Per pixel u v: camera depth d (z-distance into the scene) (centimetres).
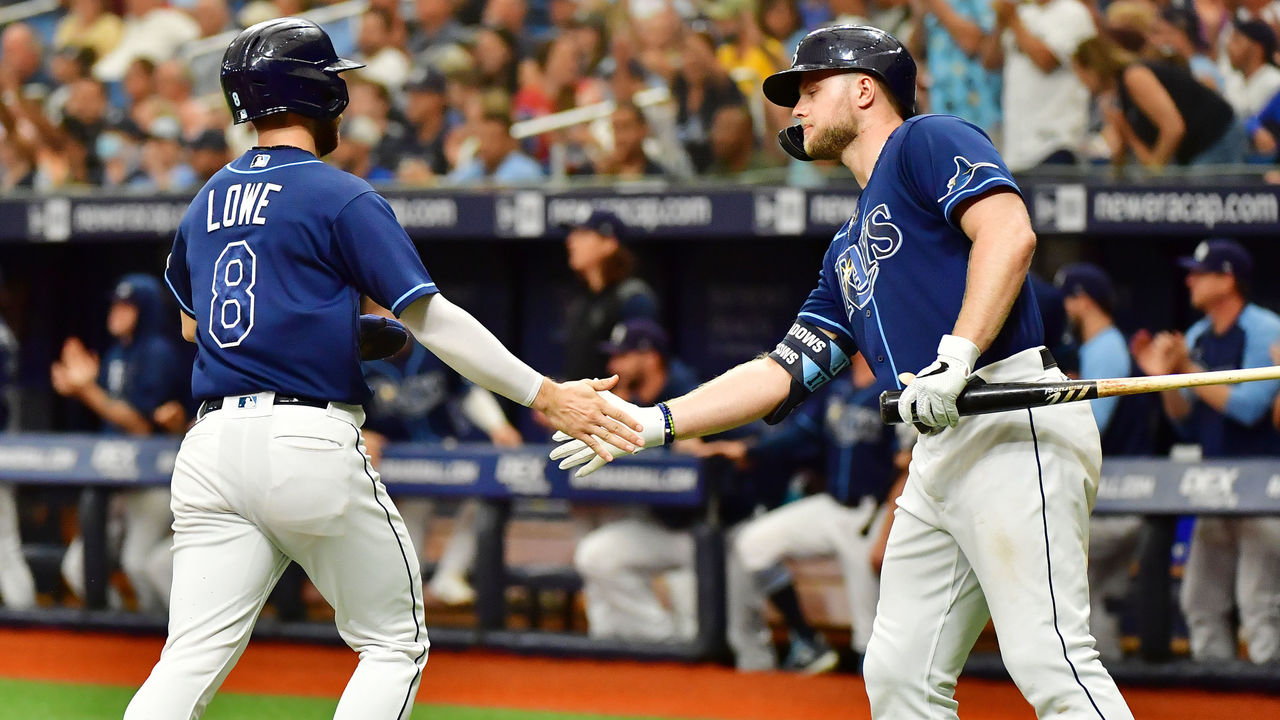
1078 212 2127
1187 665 1822
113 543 2573
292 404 984
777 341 2527
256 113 1023
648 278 2527
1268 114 2203
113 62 3158
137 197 2514
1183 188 2112
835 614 2319
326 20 3102
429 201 2416
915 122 984
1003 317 912
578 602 2600
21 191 2662
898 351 1003
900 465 1902
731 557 2056
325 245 989
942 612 996
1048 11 2183
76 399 2770
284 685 1914
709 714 1750
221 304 995
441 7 2914
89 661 2072
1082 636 938
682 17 2578
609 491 2050
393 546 1021
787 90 1116
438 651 2141
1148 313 2320
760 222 2266
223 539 992
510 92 2706
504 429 2277
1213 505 1786
